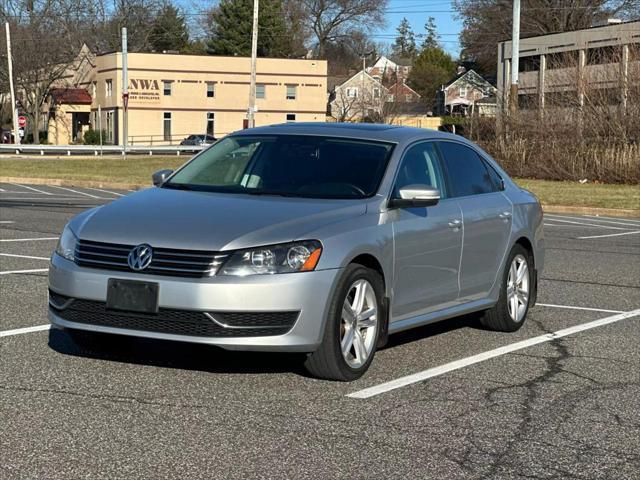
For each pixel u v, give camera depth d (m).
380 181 7.31
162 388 6.41
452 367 7.36
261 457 5.14
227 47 93.88
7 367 6.84
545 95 38.91
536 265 9.27
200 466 4.97
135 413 5.85
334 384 6.69
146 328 6.31
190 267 6.23
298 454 5.22
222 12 94.69
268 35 94.00
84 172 39.38
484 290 8.41
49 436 5.37
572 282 11.98
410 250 7.27
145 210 6.80
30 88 74.94
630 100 35.66
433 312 7.74
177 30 96.25
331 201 7.07
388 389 6.63
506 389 6.77
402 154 7.65
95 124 77.88
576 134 36.31
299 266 6.32
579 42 56.50
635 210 25.34
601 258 14.47
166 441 5.35
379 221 7.02
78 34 84.50
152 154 62.38
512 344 8.29
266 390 6.46
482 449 5.43
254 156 7.72
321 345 6.52
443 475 4.98
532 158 37.38
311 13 99.75
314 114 78.31
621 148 34.94
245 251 6.26
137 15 92.81
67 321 6.58
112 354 7.29
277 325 6.28
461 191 8.23
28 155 57.38
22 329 8.07
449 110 90.50
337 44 105.44
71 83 81.19
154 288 6.23
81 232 6.62
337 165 7.48
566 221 22.38
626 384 7.02
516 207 8.90
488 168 8.88
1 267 11.39
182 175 7.78
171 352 7.41
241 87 76.38
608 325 9.27
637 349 8.22
